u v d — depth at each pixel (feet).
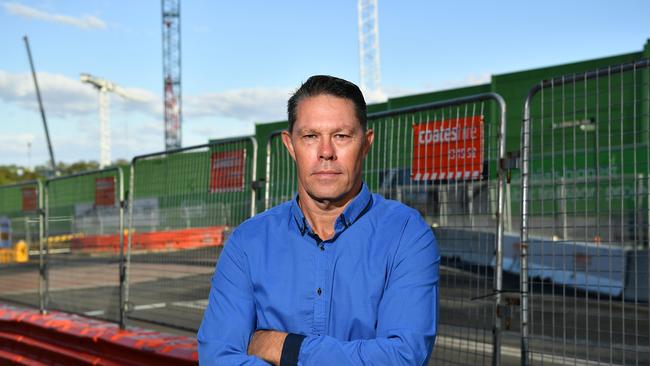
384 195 13.84
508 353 20.44
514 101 92.32
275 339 4.90
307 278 5.13
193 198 18.93
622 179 10.68
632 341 16.75
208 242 18.02
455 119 12.41
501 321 11.60
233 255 5.39
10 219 30.86
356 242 5.14
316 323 5.06
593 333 17.92
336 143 5.03
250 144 16.97
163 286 19.70
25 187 29.71
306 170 5.07
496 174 12.07
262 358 4.91
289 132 5.49
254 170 16.66
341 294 5.06
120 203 21.44
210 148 18.44
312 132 5.03
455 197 12.38
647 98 10.30
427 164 12.88
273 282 5.20
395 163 13.61
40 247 27.12
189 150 19.12
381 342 4.69
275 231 5.35
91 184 24.36
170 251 19.56
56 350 17.52
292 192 15.97
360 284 5.04
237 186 17.37
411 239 5.09
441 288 12.94
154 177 20.75
